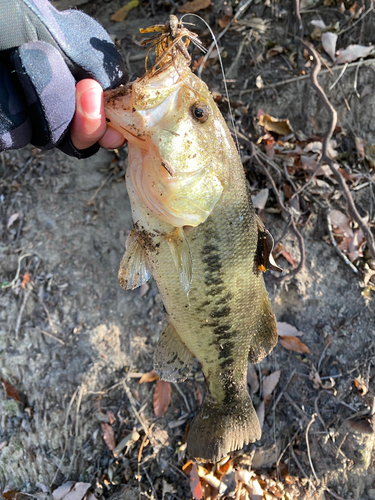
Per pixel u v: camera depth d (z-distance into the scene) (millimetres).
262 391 506
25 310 512
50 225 528
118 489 474
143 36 554
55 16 279
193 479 472
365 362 500
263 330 380
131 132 283
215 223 302
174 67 275
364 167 550
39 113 260
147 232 314
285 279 510
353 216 494
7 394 497
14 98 258
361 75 549
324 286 517
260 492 476
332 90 551
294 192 525
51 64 254
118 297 511
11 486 490
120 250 519
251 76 546
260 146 531
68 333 504
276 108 546
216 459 411
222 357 357
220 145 294
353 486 481
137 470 478
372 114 551
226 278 317
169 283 324
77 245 523
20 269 521
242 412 405
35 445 489
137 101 272
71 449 486
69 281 515
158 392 497
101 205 528
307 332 513
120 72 302
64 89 261
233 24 544
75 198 532
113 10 569
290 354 513
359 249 519
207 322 331
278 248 517
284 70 546
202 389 501
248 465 490
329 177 526
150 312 507
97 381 494
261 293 358
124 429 488
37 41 258
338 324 510
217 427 409
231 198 304
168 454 485
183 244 301
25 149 547
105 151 535
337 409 496
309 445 495
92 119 276
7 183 544
